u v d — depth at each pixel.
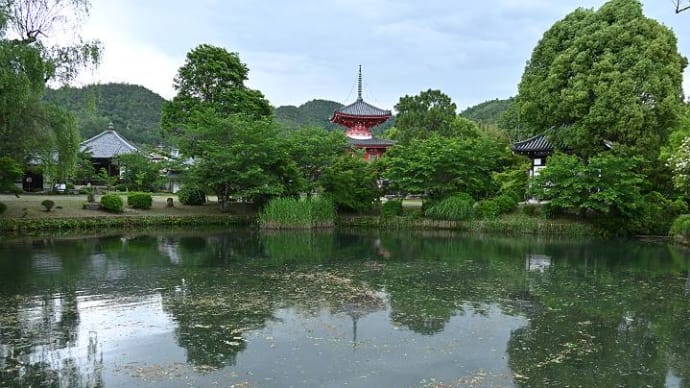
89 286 12.21
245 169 27.11
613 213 24.92
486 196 29.72
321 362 7.34
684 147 20.61
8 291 11.62
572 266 16.20
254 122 28.16
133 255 17.22
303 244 21.23
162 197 36.56
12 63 17.70
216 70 34.75
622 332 9.16
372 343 8.23
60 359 7.38
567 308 10.82
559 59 26.20
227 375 6.83
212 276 13.68
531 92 27.88
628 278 14.27
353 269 15.15
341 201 29.06
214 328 8.92
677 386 6.75
